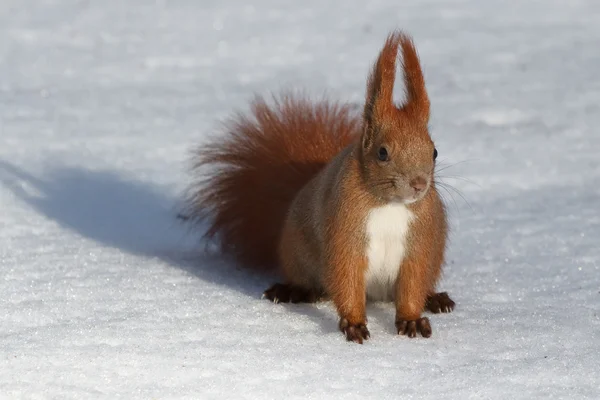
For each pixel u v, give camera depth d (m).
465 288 9.90
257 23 24.91
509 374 7.51
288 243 9.48
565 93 18.83
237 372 7.43
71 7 26.48
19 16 25.31
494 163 14.86
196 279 9.99
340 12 26.22
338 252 8.45
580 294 9.61
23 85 19.42
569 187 13.76
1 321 8.43
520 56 21.84
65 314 8.63
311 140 10.84
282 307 9.21
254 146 10.98
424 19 25.45
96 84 19.58
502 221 12.38
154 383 7.20
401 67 8.64
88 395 6.98
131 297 9.16
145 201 13.18
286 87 19.06
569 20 25.45
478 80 19.88
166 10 26.31
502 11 26.48
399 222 8.39
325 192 8.76
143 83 19.72
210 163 11.10
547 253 11.05
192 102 18.23
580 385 7.37
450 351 8.03
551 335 8.40
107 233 11.73
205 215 11.16
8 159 14.68
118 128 16.56
